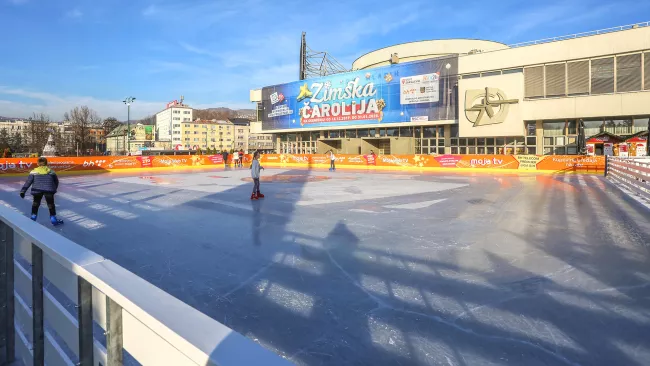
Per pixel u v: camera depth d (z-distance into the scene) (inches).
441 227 285.0
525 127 1110.4
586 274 175.0
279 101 1652.3
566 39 1023.0
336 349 110.5
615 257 202.4
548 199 441.1
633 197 454.0
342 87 1444.4
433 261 197.6
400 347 111.3
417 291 155.6
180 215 337.7
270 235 258.5
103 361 50.3
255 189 444.8
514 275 174.9
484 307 139.3
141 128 4800.7
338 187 590.2
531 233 263.1
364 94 1384.1
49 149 1969.7
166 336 35.3
